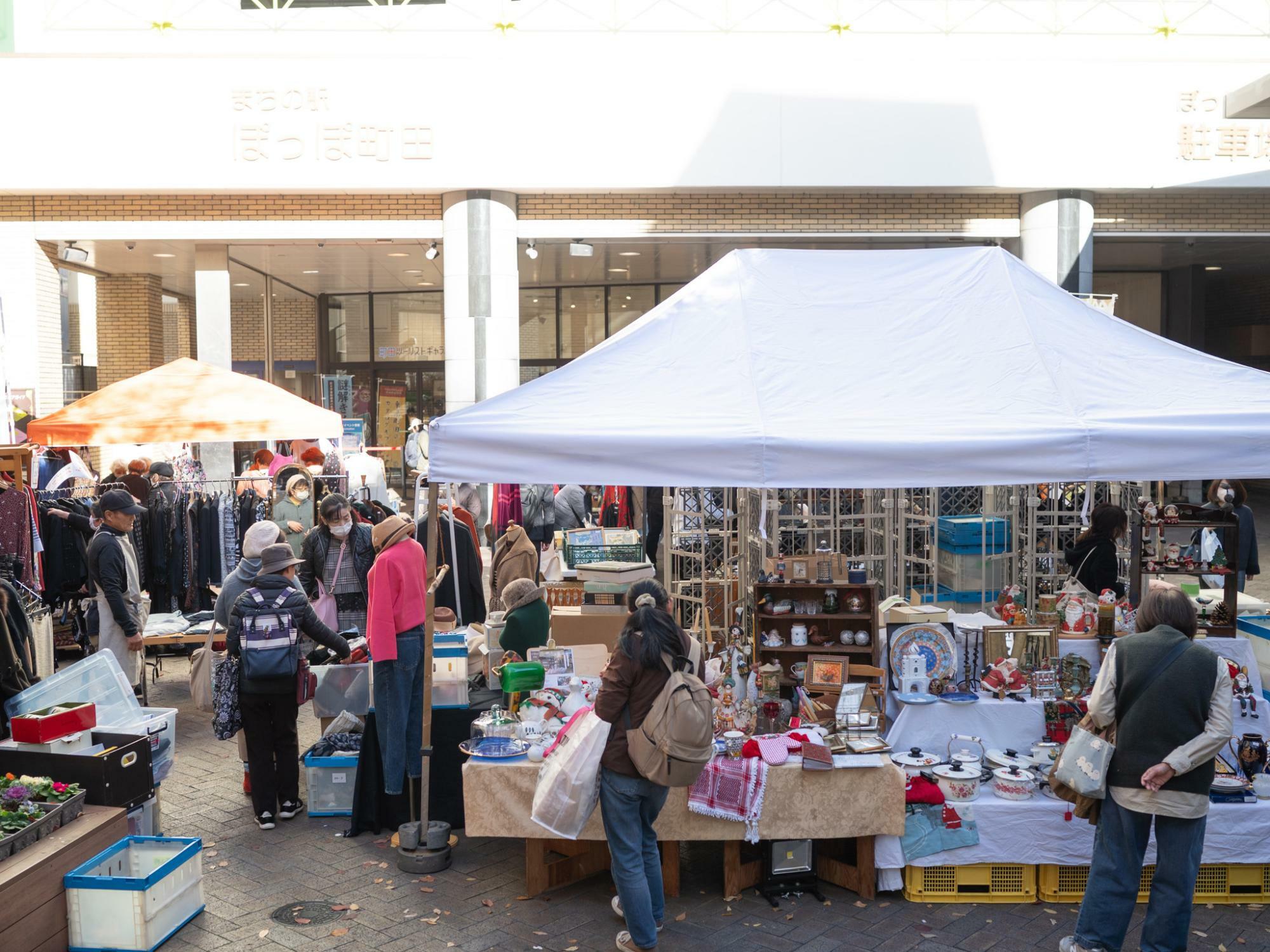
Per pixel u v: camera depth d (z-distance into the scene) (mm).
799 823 4836
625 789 4277
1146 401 5043
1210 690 4043
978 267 6074
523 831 4891
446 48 14000
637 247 15625
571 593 7898
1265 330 23578
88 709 5020
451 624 6930
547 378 5348
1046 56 14109
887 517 7773
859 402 5008
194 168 13930
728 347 5465
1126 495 7637
